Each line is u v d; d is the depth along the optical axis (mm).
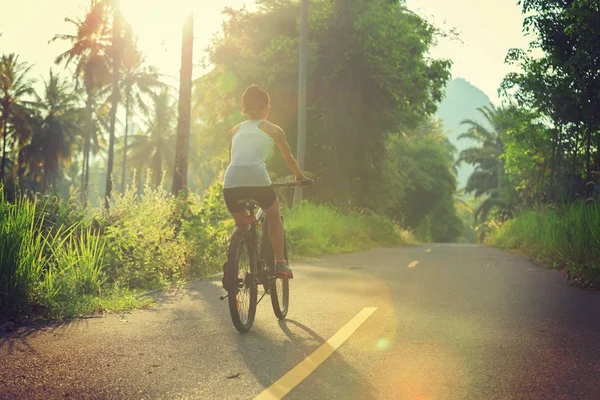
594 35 15047
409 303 7176
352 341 5055
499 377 3961
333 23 26781
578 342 5035
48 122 65250
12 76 59719
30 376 3932
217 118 32250
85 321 5945
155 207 10641
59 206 9289
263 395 3574
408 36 27062
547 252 14164
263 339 5117
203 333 5371
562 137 20391
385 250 20797
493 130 65188
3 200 6551
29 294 6324
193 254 10641
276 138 5488
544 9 17250
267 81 27172
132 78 61906
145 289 8508
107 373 4023
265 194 5410
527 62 19484
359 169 29359
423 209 53031
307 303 7156
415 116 30000
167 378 3918
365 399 3510
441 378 3938
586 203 14688
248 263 5527
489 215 63062
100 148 78875
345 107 26766
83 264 7637
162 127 77312
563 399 3504
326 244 18672
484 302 7293
